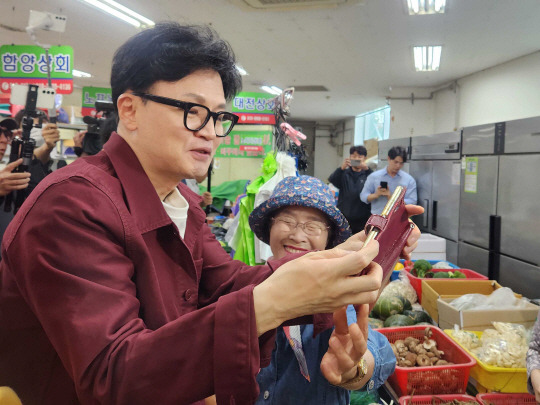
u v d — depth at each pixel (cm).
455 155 399
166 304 70
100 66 841
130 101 69
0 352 67
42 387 67
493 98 695
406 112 922
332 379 79
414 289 249
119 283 57
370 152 848
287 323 73
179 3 480
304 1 446
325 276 50
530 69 609
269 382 113
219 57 69
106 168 69
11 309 65
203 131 68
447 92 837
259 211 132
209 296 92
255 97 587
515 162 311
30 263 56
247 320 51
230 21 527
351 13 479
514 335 169
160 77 65
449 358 167
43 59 455
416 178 488
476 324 192
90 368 50
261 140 587
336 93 988
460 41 558
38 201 60
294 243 127
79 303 53
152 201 69
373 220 75
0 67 458
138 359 50
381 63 695
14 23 593
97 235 59
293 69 771
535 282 289
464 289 242
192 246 85
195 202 92
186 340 51
